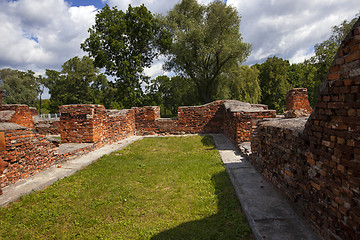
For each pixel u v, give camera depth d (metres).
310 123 2.87
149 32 24.89
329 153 2.47
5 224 3.52
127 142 11.01
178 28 25.55
